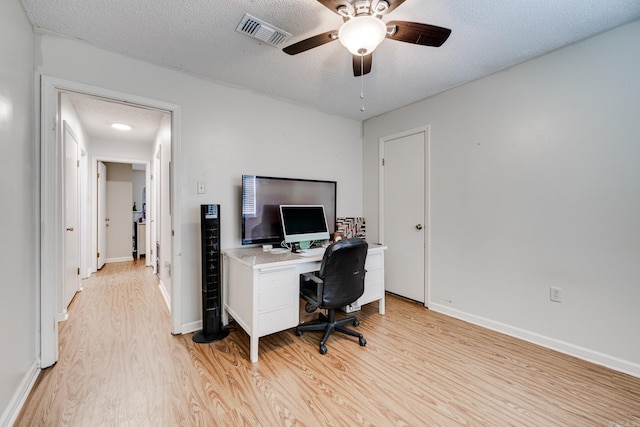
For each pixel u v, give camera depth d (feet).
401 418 4.67
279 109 9.71
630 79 5.86
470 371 6.02
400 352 6.82
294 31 6.11
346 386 5.49
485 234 8.22
